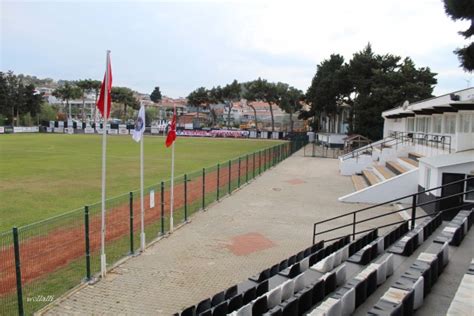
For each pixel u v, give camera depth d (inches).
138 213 667.4
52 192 846.5
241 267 447.2
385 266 281.7
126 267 435.5
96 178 1048.8
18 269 319.3
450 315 195.5
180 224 615.8
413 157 1068.5
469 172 620.4
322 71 2773.1
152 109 5580.7
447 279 271.9
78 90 4783.5
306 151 2193.7
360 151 1498.5
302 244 538.6
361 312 238.1
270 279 339.9
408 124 1406.3
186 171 1221.1
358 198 809.5
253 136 3447.3
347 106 2647.6
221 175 1157.7
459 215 431.5
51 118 4643.2
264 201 816.9
